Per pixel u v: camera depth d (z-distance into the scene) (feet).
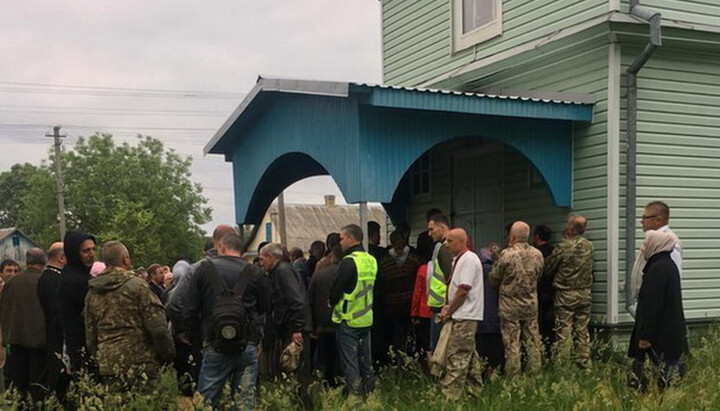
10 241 153.17
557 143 29.14
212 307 17.88
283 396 19.93
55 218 152.66
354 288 22.15
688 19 29.32
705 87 29.76
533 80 31.86
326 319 24.08
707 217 29.66
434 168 39.45
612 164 27.63
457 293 21.17
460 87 36.09
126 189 148.15
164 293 26.58
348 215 152.97
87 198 149.69
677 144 29.07
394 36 41.78
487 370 23.75
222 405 18.29
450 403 20.11
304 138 28.43
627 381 21.24
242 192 34.50
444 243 23.26
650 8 28.55
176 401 18.26
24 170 174.50
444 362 21.45
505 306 23.52
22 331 22.52
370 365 22.76
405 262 27.30
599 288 27.99
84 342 20.58
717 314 29.60
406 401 21.61
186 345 23.29
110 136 155.53
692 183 29.37
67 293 20.45
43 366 22.65
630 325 27.68
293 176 35.76
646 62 28.48
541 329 26.94
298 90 26.27
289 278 22.26
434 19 38.24
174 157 154.40
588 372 22.06
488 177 35.09
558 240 30.27
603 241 27.94
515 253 23.49
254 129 32.94
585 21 28.63
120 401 17.76
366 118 25.07
